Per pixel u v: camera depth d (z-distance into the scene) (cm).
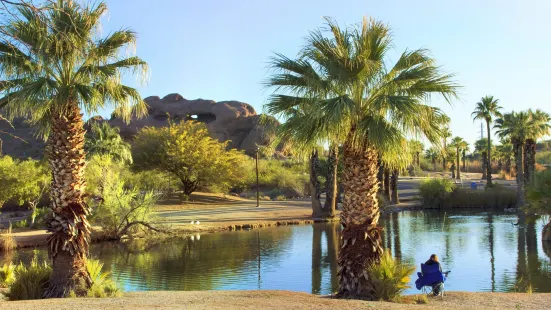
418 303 998
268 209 4778
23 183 3338
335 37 1059
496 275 1689
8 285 1237
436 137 1066
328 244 2616
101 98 1129
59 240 1124
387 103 997
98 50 1081
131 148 5916
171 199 5391
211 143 5875
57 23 897
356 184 1109
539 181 2631
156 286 1563
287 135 1097
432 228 3209
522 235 2764
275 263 2027
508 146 9669
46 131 1227
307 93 1041
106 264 2044
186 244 2681
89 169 3136
